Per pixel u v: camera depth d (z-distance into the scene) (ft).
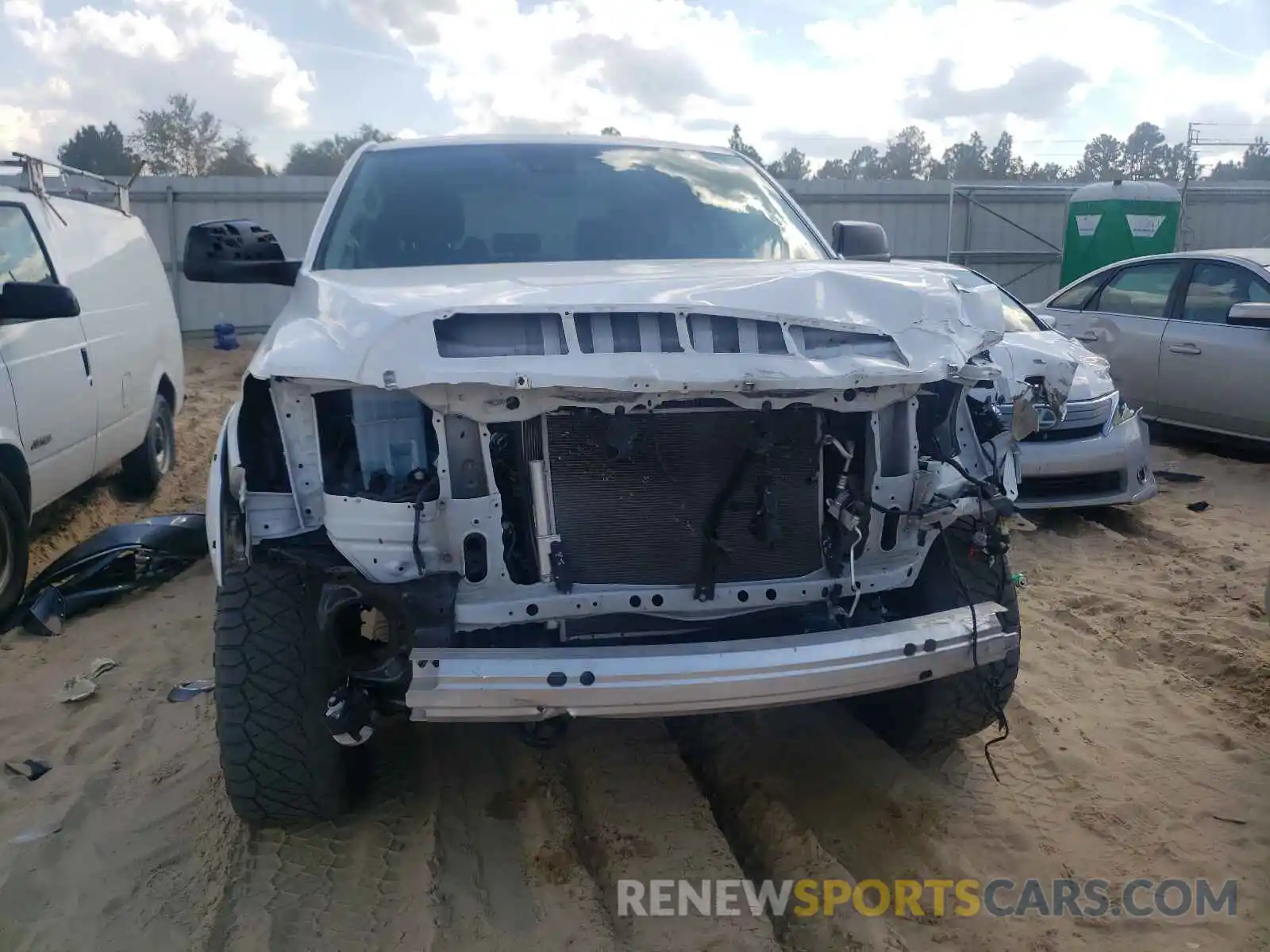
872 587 9.48
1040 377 11.25
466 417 8.49
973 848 10.05
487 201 13.23
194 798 11.07
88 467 19.83
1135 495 20.80
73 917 9.18
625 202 13.44
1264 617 15.81
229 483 9.08
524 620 8.66
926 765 11.59
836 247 14.15
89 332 19.83
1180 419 27.55
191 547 18.80
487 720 8.16
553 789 11.07
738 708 8.34
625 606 8.92
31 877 9.74
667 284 9.00
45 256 18.97
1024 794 11.00
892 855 9.95
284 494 8.97
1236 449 28.60
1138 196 51.60
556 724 9.35
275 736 9.21
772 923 8.97
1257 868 9.69
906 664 8.79
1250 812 10.57
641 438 8.87
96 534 19.39
